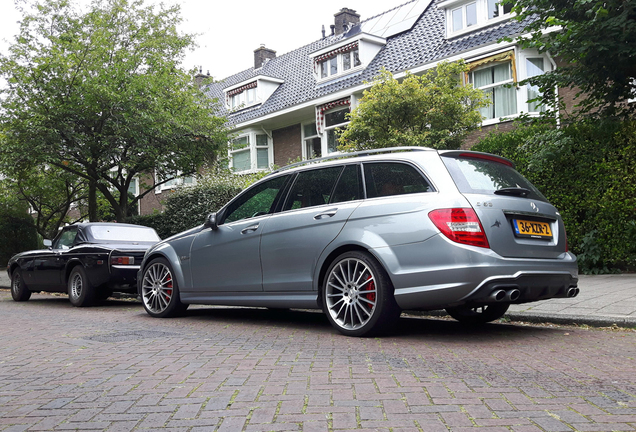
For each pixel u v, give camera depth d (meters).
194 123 17.19
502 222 4.59
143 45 17.72
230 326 6.05
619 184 9.30
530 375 3.53
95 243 9.45
